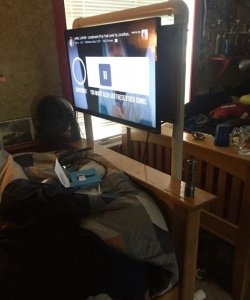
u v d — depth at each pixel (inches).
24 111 60.4
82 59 53.8
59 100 59.0
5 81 56.5
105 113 52.9
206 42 93.7
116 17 45.9
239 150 53.5
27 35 56.9
